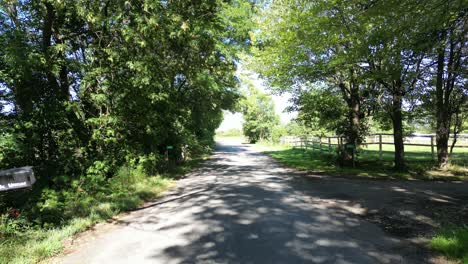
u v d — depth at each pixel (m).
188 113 18.42
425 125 17.33
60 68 9.63
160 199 9.55
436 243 5.10
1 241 5.51
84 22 11.06
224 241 5.55
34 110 9.25
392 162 16.91
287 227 6.27
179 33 10.17
